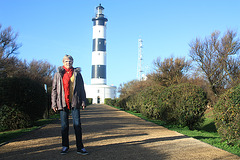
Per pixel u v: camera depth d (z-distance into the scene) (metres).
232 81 16.19
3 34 18.97
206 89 18.14
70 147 5.05
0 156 4.35
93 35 64.44
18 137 6.44
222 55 17.11
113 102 41.84
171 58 21.34
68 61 4.59
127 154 4.39
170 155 4.32
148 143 5.43
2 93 8.37
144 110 13.16
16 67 19.50
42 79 22.00
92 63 65.12
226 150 5.00
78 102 4.52
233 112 5.63
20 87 8.66
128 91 32.09
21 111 8.62
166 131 7.68
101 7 64.12
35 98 9.11
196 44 17.97
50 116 15.12
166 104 9.34
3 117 8.24
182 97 8.87
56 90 4.54
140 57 56.91
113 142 5.58
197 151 4.63
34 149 4.90
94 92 76.50
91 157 4.19
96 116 14.24
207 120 14.07
